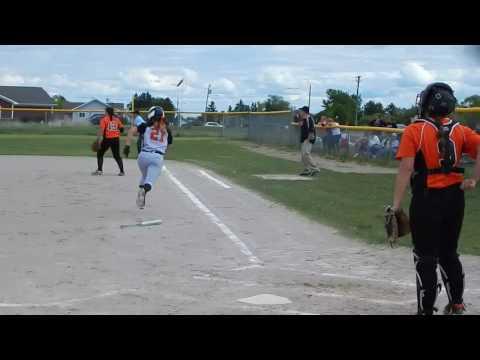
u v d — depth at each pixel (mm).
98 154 20172
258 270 8180
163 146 12711
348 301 6797
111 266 8227
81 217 12000
